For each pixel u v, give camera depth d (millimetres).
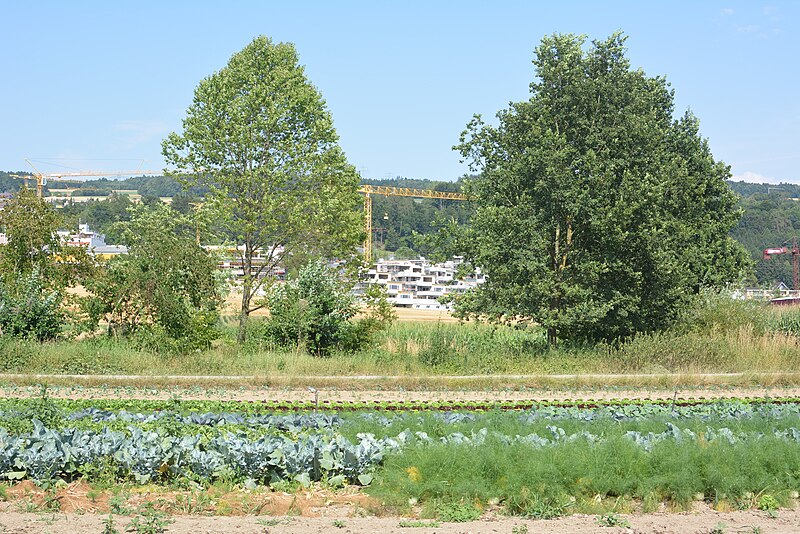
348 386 23406
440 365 26438
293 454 11750
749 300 34688
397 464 11766
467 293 30891
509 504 11047
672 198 36188
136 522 9578
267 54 32969
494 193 31781
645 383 25016
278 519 10164
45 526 9547
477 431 14547
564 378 24828
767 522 10781
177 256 29719
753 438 13281
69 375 23797
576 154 30938
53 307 29234
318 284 29578
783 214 107125
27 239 31922
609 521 10398
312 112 32875
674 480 11578
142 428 14750
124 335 30109
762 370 27422
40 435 12414
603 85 30953
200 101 32594
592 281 30141
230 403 19328
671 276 30781
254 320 32188
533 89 32281
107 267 32438
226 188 31234
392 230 146000
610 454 12078
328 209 31625
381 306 31094
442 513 10664
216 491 11211
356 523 10148
